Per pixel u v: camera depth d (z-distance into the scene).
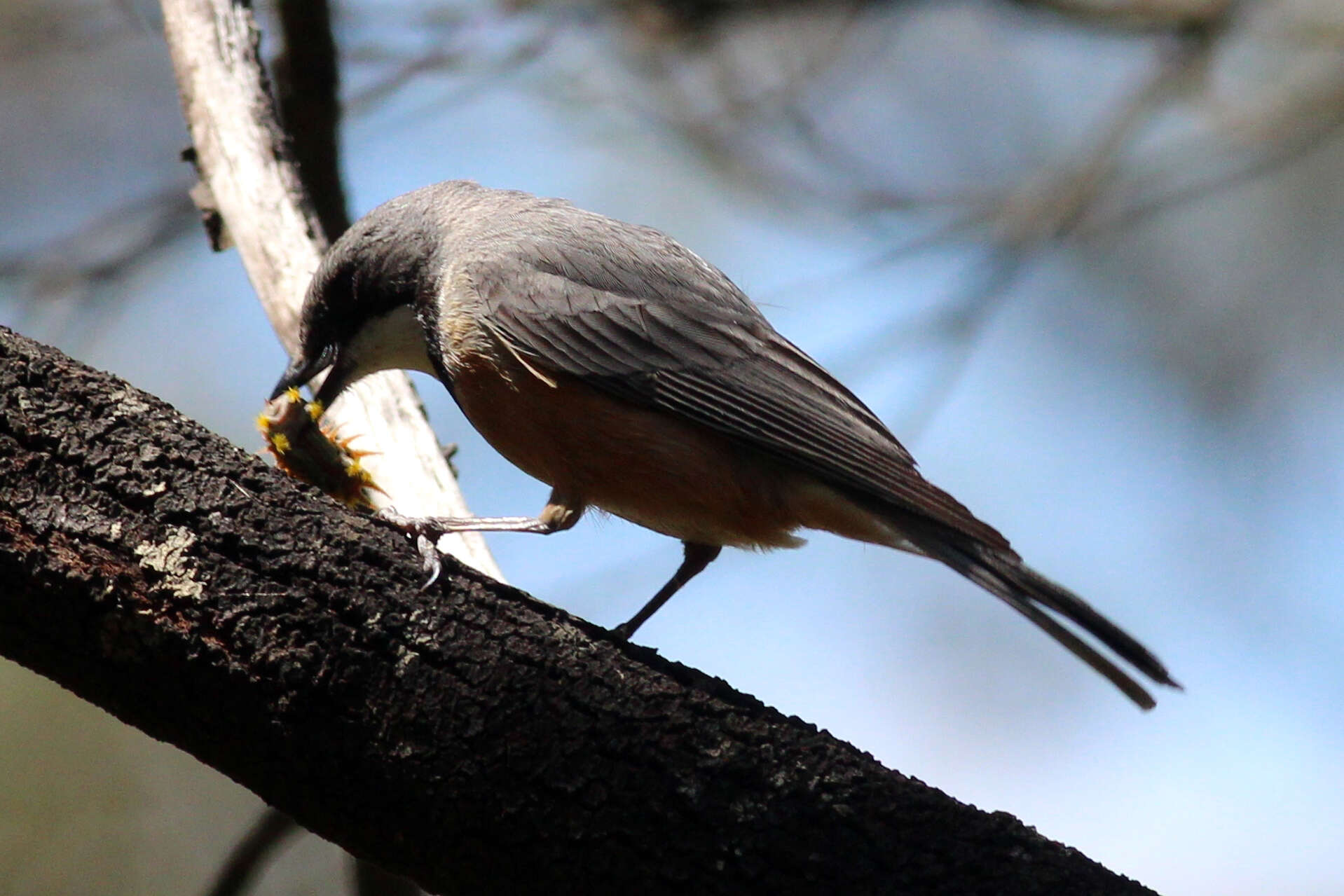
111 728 10.59
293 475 8.55
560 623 6.40
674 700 6.22
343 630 6.01
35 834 10.33
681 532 9.23
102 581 5.80
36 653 5.99
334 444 8.59
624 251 9.34
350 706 5.98
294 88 11.10
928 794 6.14
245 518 6.03
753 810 6.01
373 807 6.09
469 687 6.07
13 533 5.76
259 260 9.87
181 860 10.44
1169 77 14.27
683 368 8.98
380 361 9.84
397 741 5.99
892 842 5.97
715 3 14.74
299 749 6.01
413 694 6.03
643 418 8.95
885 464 8.78
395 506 9.23
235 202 9.98
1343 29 15.01
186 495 5.98
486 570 8.93
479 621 6.21
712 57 14.96
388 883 8.98
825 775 6.10
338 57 11.20
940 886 5.88
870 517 8.82
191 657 5.87
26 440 5.87
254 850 8.80
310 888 10.87
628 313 9.02
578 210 9.85
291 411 8.46
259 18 13.00
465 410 9.31
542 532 9.00
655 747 6.09
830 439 8.88
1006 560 8.15
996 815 6.11
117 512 5.89
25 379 5.95
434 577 6.22
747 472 9.01
